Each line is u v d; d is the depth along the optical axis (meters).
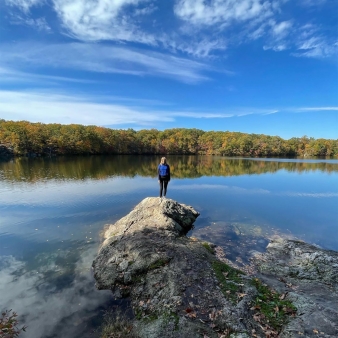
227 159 79.88
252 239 10.40
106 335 4.84
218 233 11.08
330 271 7.32
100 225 11.79
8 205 15.35
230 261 8.36
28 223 12.02
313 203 17.06
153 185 23.16
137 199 17.22
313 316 5.05
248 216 13.83
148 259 7.29
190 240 9.58
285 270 7.68
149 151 105.19
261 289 6.15
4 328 4.50
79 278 7.15
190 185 23.95
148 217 11.19
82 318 5.45
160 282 6.31
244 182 26.58
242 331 4.56
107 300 6.16
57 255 8.62
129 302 6.09
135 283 6.65
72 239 10.08
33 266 7.82
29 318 5.39
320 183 26.41
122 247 8.30
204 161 66.00
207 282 6.16
